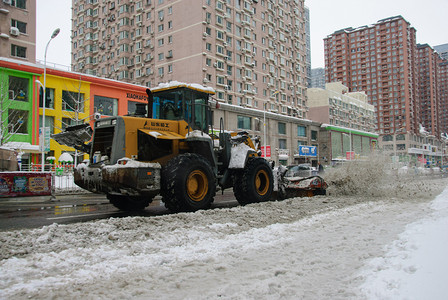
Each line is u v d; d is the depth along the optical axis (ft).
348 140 222.48
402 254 12.32
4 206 31.76
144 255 13.29
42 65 93.25
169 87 26.94
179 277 11.07
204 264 12.49
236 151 29.35
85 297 9.42
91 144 25.22
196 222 19.02
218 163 28.12
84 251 13.37
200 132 26.13
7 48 108.27
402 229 18.49
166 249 14.25
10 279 10.62
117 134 22.70
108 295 9.52
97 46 192.65
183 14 148.97
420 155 355.97
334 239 16.52
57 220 22.70
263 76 174.60
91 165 23.88
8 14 108.58
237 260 13.00
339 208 27.55
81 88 100.58
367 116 278.46
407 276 9.57
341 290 9.41
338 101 238.27
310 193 36.09
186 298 9.33
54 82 95.71
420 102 448.65
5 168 42.98
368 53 374.22
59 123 96.43
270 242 15.93
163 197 23.66
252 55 167.43
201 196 24.57
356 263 12.25
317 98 227.81
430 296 7.88
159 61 156.76
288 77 196.85
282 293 9.41
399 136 343.26
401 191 43.16
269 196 31.17
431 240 13.98
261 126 154.10
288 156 170.30
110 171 21.65
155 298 9.39
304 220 21.71
